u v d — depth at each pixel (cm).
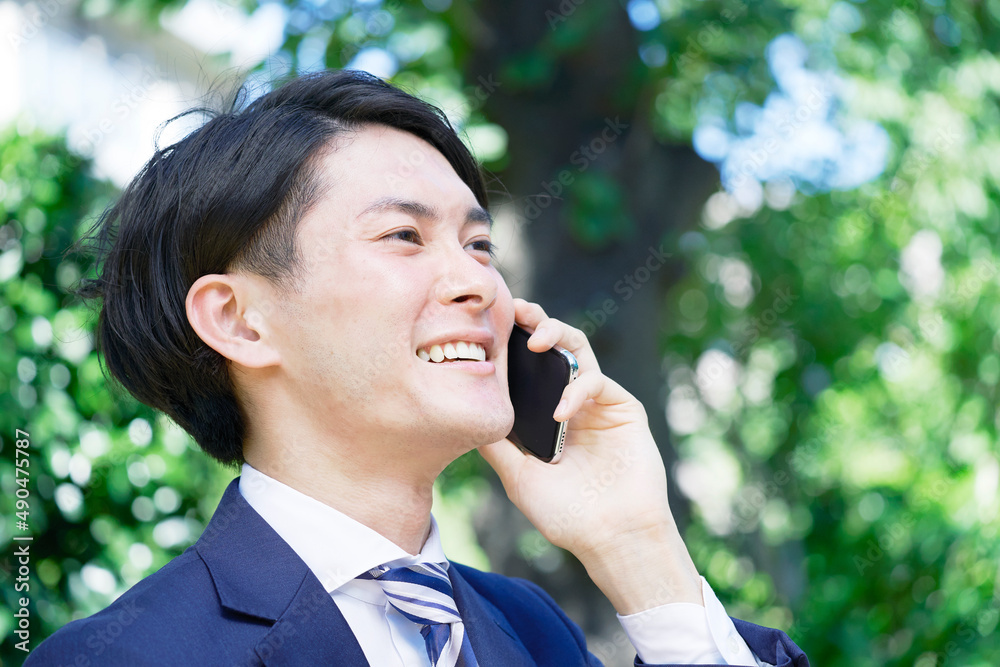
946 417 556
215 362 132
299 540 123
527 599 159
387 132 137
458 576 141
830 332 645
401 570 124
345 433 126
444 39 361
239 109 153
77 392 284
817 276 648
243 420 135
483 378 128
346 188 127
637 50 349
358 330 123
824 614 459
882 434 652
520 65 339
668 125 403
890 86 485
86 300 162
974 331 564
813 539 611
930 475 524
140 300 136
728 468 707
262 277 128
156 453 294
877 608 453
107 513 290
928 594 432
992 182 533
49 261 291
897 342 641
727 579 615
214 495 319
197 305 129
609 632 332
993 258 555
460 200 134
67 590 275
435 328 126
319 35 366
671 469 358
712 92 416
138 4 361
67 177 302
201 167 131
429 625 123
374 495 129
